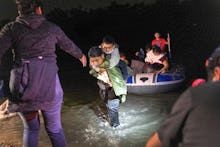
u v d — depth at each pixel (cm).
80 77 902
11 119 601
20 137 523
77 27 1485
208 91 196
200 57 1019
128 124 554
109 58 504
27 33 346
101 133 527
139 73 750
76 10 1597
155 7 1554
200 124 192
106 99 532
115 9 1576
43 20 355
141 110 615
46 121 371
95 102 675
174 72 765
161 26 1430
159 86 705
